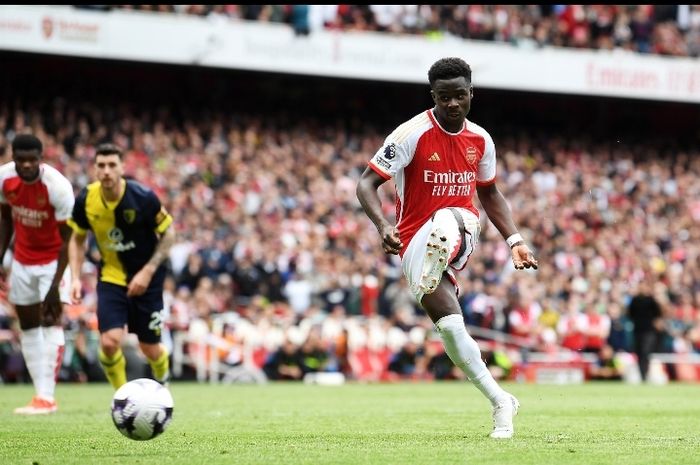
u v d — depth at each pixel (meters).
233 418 14.25
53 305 14.56
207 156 39.47
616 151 51.22
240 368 29.39
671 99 47.78
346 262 33.22
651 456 8.94
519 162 47.31
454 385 27.97
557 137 51.44
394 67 43.25
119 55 39.06
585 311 34.88
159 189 35.28
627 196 45.94
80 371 27.16
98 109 42.81
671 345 35.62
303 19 41.69
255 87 47.22
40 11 37.53
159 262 13.87
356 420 13.92
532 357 33.28
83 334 27.11
